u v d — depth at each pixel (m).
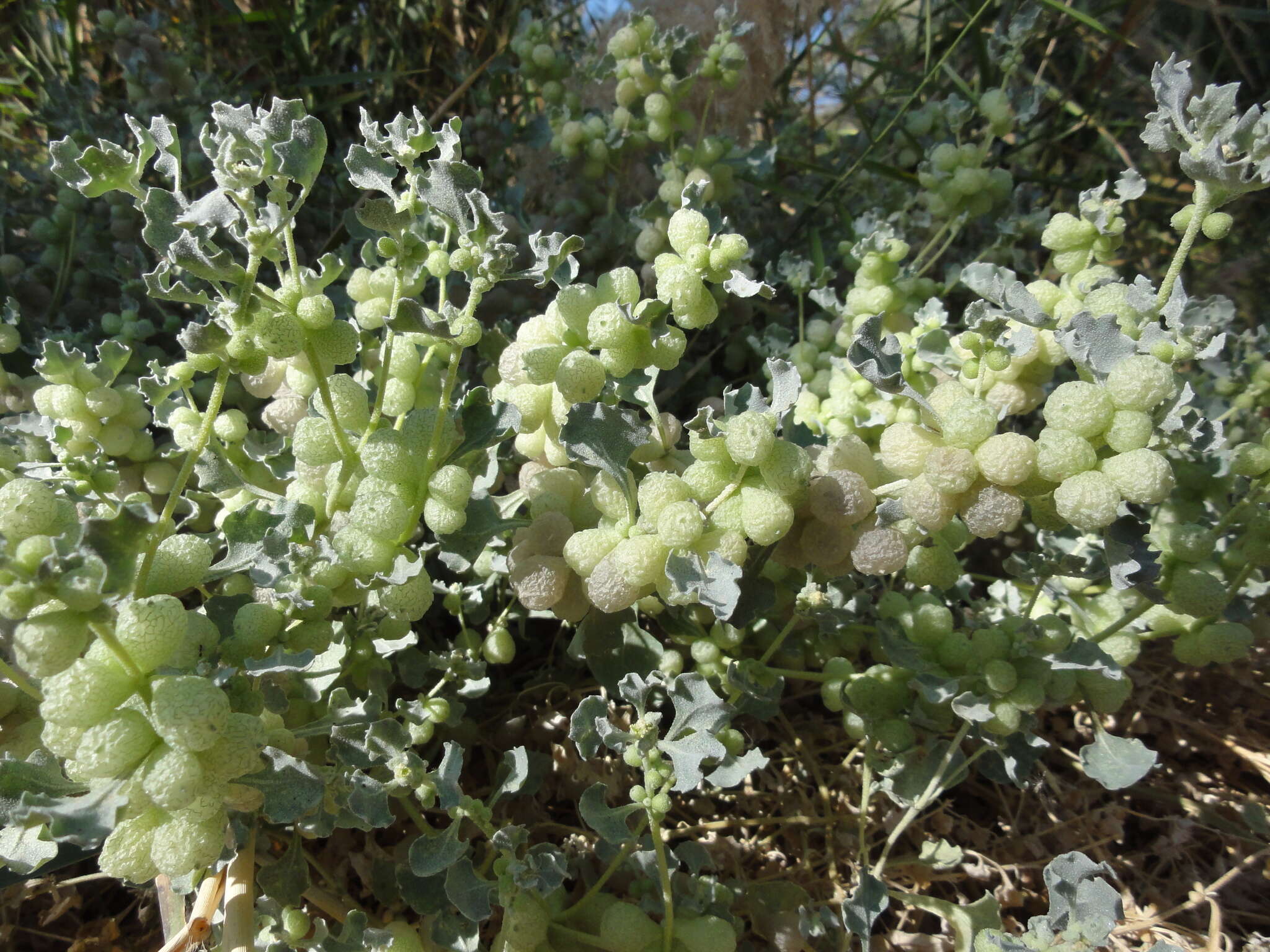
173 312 0.27
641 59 0.26
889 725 0.19
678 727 0.16
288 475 0.19
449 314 0.15
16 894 0.19
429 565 0.24
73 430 0.17
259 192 0.29
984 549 0.29
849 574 0.20
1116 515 0.13
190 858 0.12
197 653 0.12
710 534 0.14
